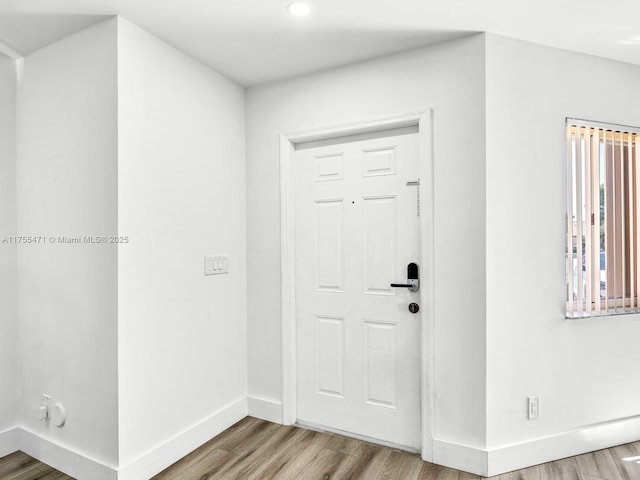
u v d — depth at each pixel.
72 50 1.95
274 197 2.53
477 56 1.95
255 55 2.20
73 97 1.94
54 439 2.03
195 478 1.91
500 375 1.96
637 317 2.25
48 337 2.05
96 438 1.85
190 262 2.19
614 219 2.21
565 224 2.10
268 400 2.55
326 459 2.07
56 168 2.02
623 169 2.24
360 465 2.02
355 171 2.35
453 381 2.00
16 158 2.21
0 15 1.78
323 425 2.44
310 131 2.40
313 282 2.47
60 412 1.98
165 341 2.03
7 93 2.18
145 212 1.93
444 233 2.02
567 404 2.09
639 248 2.26
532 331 2.03
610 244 2.20
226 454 2.13
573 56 2.12
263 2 1.70
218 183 2.40
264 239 2.56
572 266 2.11
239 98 2.59
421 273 2.07
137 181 1.89
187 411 2.15
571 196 2.11
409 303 2.19
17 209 2.21
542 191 2.05
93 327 1.87
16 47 2.08
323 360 2.44
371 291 2.30
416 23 1.87
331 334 2.42
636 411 2.24
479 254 1.94
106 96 1.83
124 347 1.81
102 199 1.84
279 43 2.06
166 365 2.03
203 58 2.23
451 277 2.01
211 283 2.34
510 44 1.99
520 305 2.00
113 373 1.79
